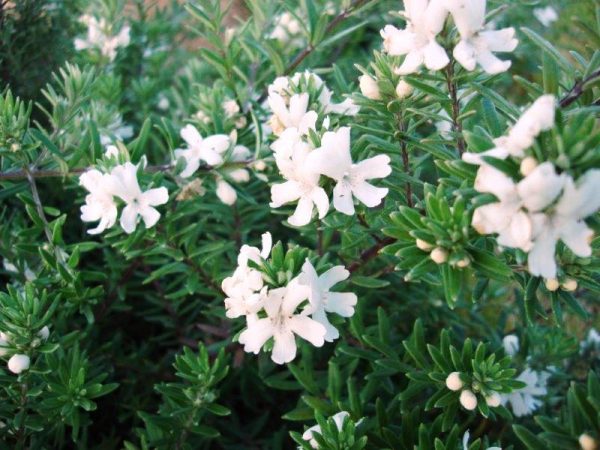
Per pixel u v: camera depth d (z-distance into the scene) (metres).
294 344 0.13
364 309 0.22
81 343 0.21
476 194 0.11
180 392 0.17
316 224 0.18
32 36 0.23
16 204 0.25
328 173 0.13
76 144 0.21
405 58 0.13
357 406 0.16
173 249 0.18
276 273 0.13
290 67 0.20
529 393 0.19
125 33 0.28
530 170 0.10
